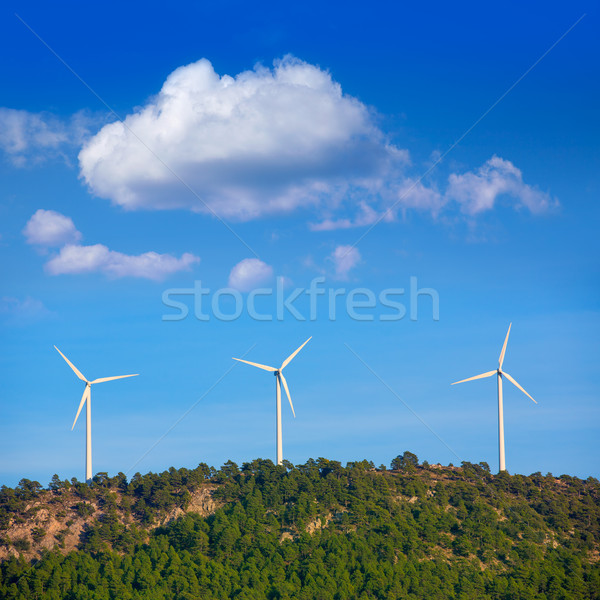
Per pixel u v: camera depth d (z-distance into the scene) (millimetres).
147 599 152250
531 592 163000
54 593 158500
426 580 162250
